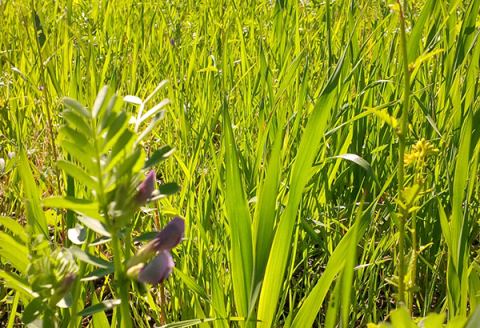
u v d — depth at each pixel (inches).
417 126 117.6
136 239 38.0
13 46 174.7
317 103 63.7
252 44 171.0
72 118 31.3
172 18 225.9
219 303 66.7
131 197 34.0
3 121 135.4
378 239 103.4
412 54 103.9
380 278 97.0
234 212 63.0
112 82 111.0
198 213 87.7
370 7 160.9
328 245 92.1
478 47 93.4
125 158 32.8
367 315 80.5
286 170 90.4
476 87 103.9
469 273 63.2
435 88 114.7
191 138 122.6
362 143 112.6
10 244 37.6
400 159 54.7
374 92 121.4
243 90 137.0
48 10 205.2
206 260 82.3
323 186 99.9
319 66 149.6
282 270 61.6
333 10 173.3
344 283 45.7
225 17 195.6
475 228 92.3
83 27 196.2
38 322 38.1
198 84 151.4
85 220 36.4
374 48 130.3
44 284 37.3
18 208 106.3
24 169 69.3
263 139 87.4
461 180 65.0
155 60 163.2
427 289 87.8
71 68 137.0
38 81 145.1
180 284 80.7
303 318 59.3
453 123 92.4
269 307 62.8
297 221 79.8
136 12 220.8
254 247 67.9
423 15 101.3
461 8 159.6
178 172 107.6
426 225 93.5
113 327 68.9
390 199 99.7
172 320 81.4
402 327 37.0
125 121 31.9
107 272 38.9
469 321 40.2
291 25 156.4
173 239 35.4
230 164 62.9
